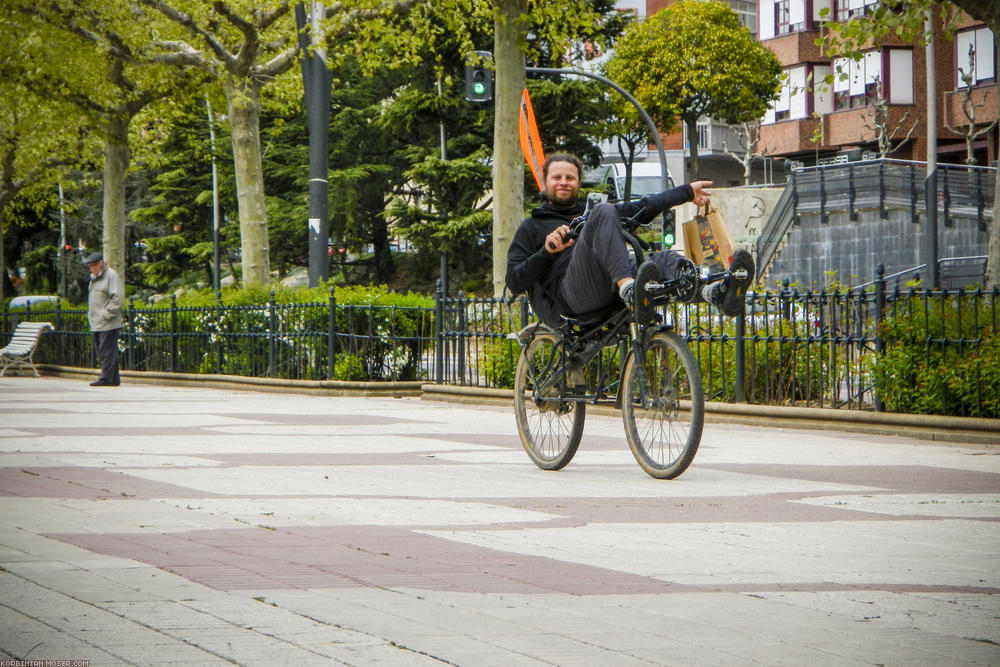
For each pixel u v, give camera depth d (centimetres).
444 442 1281
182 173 7075
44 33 3100
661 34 7425
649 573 563
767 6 8375
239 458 1102
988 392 1309
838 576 558
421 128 6234
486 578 548
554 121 5938
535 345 1045
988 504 809
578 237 962
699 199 980
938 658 408
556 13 2331
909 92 7312
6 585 524
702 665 398
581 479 959
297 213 6538
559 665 397
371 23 2934
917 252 4981
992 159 6806
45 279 7912
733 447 1249
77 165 4534
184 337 2752
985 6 1709
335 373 2292
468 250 6072
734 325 1605
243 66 3209
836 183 5381
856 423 1408
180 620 459
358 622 457
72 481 918
